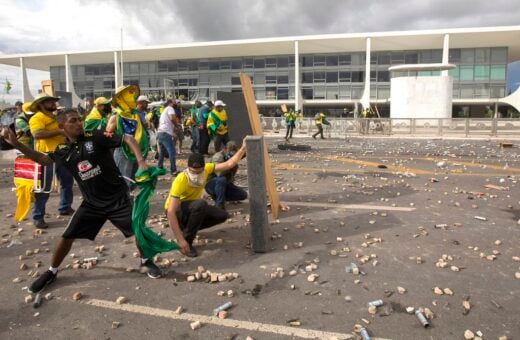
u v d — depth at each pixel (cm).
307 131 3147
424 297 366
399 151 1636
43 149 559
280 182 914
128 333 316
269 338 308
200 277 412
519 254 465
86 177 386
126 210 397
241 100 912
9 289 390
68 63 5234
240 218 612
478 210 655
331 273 418
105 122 667
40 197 573
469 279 402
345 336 308
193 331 317
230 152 627
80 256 472
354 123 2788
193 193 464
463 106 5000
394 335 309
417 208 669
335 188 840
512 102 4712
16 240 527
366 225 577
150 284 399
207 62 5456
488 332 312
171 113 969
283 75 5281
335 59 5100
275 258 459
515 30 4059
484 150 1677
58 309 353
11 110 899
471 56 4794
